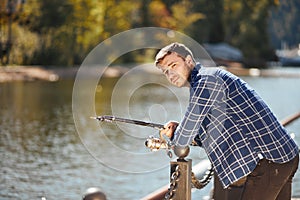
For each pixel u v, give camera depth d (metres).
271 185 4.55
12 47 40.88
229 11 69.31
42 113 20.41
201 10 59.03
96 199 3.84
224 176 4.49
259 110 4.46
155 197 5.78
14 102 23.88
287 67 70.81
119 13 46.31
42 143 14.66
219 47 60.78
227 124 4.46
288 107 24.53
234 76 4.50
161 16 51.31
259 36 71.06
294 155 4.59
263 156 4.50
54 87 31.50
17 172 11.52
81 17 43.94
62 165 12.18
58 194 10.09
